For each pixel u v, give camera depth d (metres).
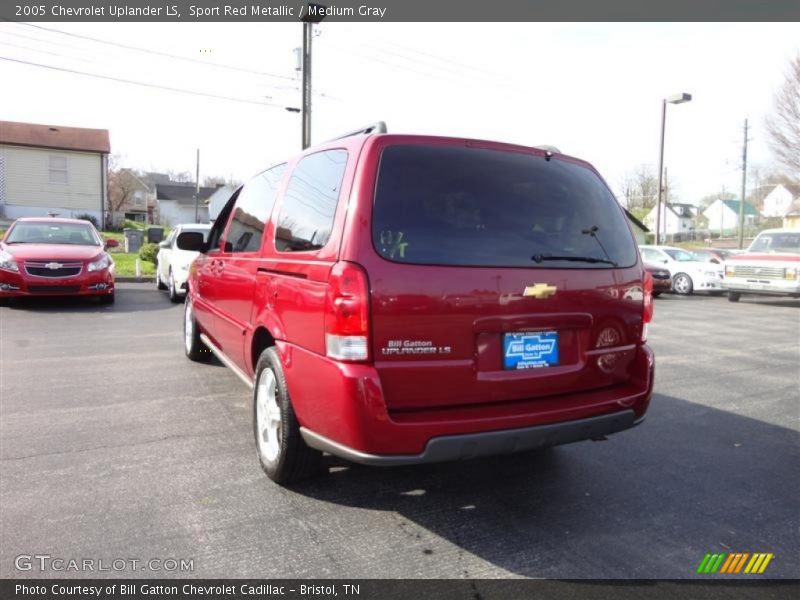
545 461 4.02
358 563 2.71
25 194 32.22
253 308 3.86
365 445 2.67
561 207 3.23
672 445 4.39
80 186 33.47
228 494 3.37
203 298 5.62
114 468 3.68
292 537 2.92
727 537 3.03
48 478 3.51
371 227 2.74
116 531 2.93
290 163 3.93
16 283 9.99
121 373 6.03
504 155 3.14
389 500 3.35
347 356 2.67
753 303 15.70
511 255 2.98
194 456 3.90
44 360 6.59
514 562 2.76
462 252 2.86
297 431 3.23
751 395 5.86
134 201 66.31
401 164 2.88
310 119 20.77
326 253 2.87
